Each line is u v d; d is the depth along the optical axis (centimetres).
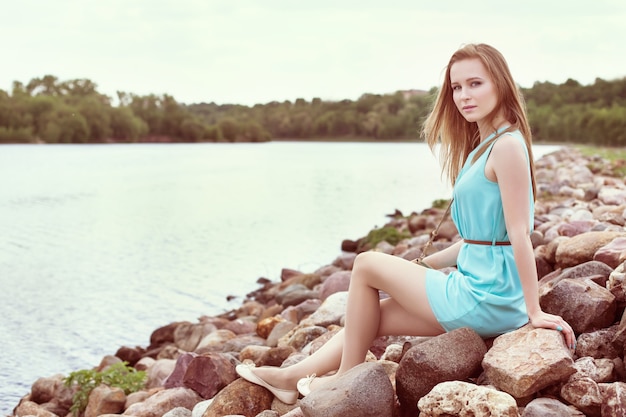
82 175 2892
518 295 342
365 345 352
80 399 504
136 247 1222
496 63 347
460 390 294
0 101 6900
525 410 292
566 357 302
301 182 2506
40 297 870
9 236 1351
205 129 8700
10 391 568
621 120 3922
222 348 575
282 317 642
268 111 9694
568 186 1324
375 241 1065
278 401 375
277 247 1197
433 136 387
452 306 339
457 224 361
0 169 3203
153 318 780
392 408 309
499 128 351
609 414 288
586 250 476
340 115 9381
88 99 7744
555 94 6297
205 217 1603
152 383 536
